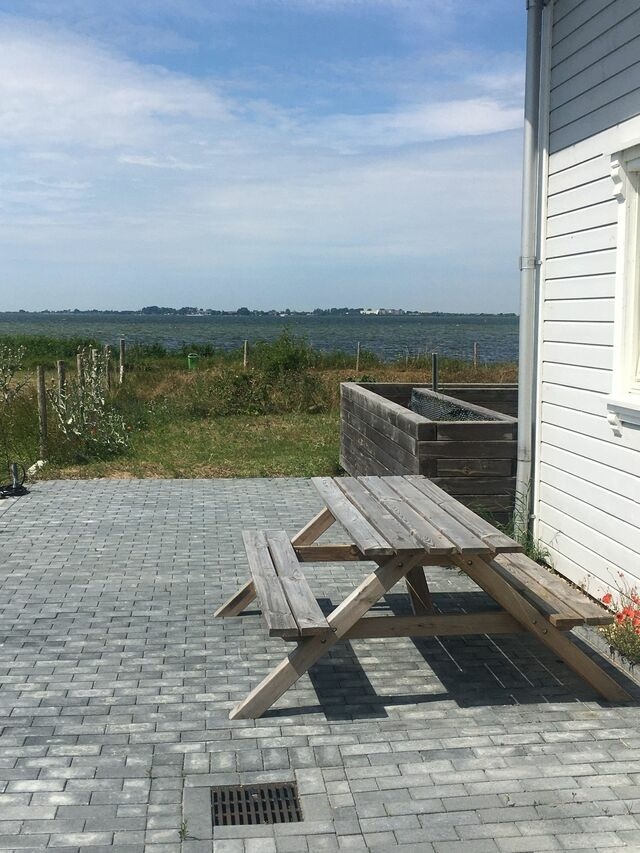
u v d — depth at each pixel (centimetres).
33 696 445
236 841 319
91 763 375
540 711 432
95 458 1202
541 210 671
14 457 1170
